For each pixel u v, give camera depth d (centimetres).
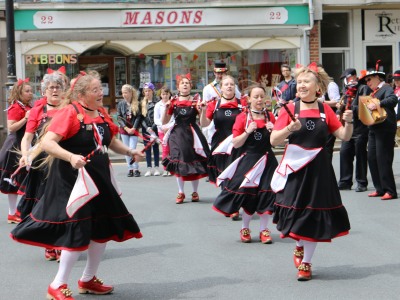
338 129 675
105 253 808
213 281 680
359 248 809
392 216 995
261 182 835
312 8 2009
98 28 1941
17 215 990
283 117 675
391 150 1130
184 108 1135
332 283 664
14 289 670
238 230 922
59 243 589
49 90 777
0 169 966
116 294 641
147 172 1526
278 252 795
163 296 632
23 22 1906
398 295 623
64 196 594
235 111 1053
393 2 2047
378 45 2166
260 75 2039
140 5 1948
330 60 2162
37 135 777
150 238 883
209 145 1244
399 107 1421
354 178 1400
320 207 654
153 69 2031
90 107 613
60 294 589
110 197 604
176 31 1973
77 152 602
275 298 620
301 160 659
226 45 2027
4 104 1916
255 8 1997
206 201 1161
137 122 1498
